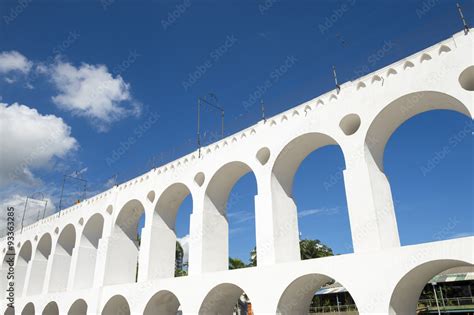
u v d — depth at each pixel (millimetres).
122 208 25906
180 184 22844
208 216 20562
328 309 36500
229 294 18953
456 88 13227
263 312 15508
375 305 12633
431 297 34312
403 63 14703
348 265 13586
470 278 31312
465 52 13273
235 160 19750
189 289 18812
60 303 26875
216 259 20219
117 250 25625
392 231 14688
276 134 18312
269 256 16656
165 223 23938
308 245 41719
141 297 21078
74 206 30734
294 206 18328
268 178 17906
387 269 12664
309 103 17453
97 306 23609
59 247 31391
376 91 15281
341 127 16141
